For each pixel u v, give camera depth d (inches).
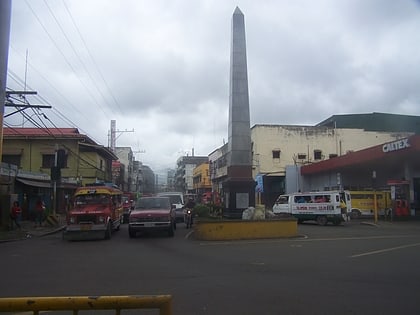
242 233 754.2
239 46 936.9
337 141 2038.6
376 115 2417.6
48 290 340.2
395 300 291.6
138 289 337.1
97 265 473.1
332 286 338.6
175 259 509.0
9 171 1162.0
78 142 1716.3
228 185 911.7
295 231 775.1
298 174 1879.9
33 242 775.1
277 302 289.0
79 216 797.9
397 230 940.6
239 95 927.0
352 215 1439.5
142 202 881.5
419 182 1505.9
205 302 291.4
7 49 795.4
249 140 922.1
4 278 398.6
